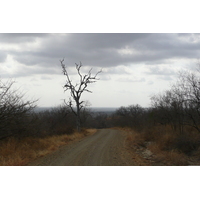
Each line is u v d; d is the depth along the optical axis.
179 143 14.43
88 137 24.92
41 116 19.72
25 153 11.34
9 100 13.27
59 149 14.29
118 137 24.95
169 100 21.33
